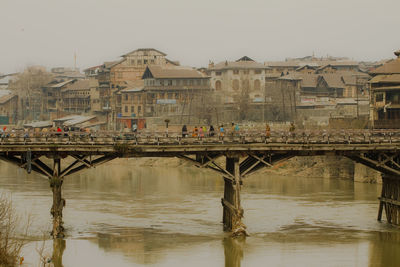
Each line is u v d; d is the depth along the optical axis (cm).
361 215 7388
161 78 18112
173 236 6228
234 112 16862
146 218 7169
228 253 5612
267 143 6094
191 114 16900
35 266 4966
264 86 19825
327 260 5441
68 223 6788
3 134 5806
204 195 9138
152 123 16838
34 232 6159
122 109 18838
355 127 12481
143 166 14475
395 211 6675
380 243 6003
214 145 5925
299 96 18488
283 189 9819
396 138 6400
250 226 6712
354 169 11106
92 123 19162
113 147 5712
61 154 5659
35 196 8688
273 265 5288
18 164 5625
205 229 6538
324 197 8881
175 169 13575
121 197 8875
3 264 4309
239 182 6062
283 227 6681
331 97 19175
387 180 6794
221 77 19800
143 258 5438
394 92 12056
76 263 5234
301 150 6134
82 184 10500
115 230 6475
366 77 19875
